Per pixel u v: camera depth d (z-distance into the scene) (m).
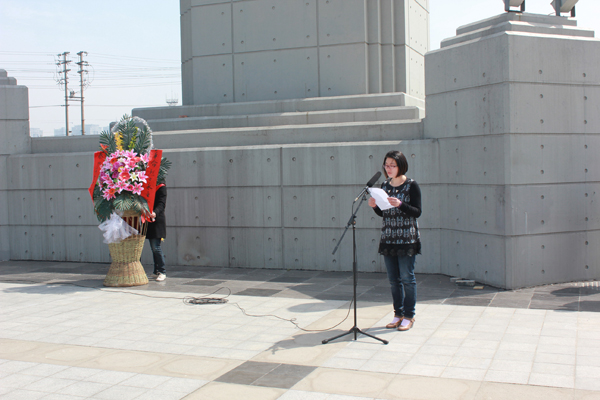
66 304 6.56
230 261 8.95
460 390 3.68
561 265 6.99
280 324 5.49
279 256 8.68
